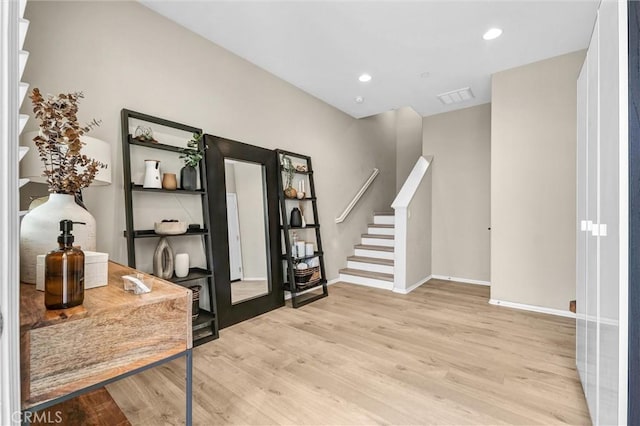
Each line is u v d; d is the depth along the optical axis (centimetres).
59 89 193
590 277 144
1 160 53
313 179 399
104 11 214
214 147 277
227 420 152
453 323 284
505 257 335
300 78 355
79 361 83
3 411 54
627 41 93
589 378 149
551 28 256
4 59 53
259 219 319
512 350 228
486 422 151
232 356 219
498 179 337
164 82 247
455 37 270
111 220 216
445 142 466
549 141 309
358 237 504
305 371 198
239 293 292
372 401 167
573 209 298
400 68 329
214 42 283
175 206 256
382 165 586
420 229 438
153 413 157
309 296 370
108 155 182
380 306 336
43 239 115
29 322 76
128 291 109
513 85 327
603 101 118
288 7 233
